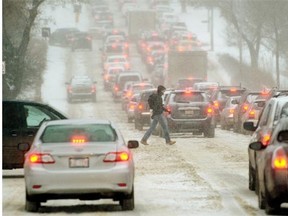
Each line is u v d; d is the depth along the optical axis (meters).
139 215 29.97
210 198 34.53
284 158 29.06
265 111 37.31
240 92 96.69
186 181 40.75
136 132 84.19
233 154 56.25
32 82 126.00
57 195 30.39
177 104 73.75
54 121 32.34
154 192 36.69
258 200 31.98
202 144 65.88
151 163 49.97
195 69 141.12
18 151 42.88
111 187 30.34
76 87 144.75
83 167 30.36
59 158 30.39
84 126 31.78
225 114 87.50
